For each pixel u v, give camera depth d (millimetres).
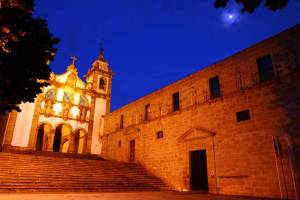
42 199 10656
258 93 14828
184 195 14148
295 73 13305
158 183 20047
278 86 13930
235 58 16859
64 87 35500
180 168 19156
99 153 35062
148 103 25109
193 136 18438
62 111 34188
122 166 22141
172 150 20375
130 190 17344
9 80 5574
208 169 16562
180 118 20266
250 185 13883
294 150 12445
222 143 16125
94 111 37000
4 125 25156
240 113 15648
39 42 5727
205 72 18922
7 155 17703
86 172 18406
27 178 15008
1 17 5109
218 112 17000
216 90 17969
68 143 34031
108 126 32812
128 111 28547
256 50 15680
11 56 5434
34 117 31453
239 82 16203
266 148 13617
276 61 14406
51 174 16422
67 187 15281
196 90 19375
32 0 6262
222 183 15453
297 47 13594
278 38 14555
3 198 10602
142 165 23500
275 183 12789
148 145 23422
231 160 15289
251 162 14148
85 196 12492
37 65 5875
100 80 40062
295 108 12898
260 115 14391
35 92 6188
